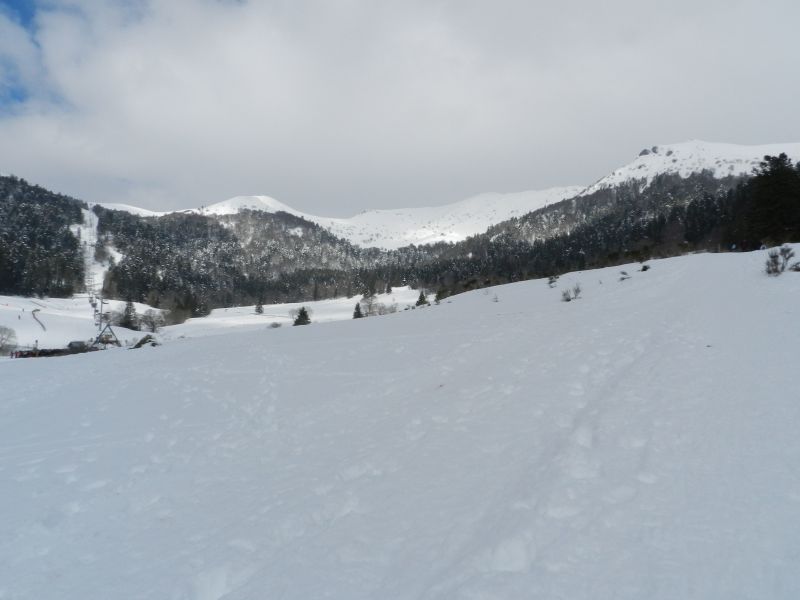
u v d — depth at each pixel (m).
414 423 6.25
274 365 11.59
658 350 7.34
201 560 3.89
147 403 9.58
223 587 3.54
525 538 3.14
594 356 7.67
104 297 118.62
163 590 3.60
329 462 5.54
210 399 9.38
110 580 3.82
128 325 85.31
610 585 2.64
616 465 3.94
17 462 6.80
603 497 3.51
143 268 143.50
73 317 82.31
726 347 6.88
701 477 3.57
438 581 2.96
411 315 19.31
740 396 4.94
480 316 15.66
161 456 6.68
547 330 10.90
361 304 96.81
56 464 6.63
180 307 105.25
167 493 5.44
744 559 2.66
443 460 4.87
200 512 4.83
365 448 5.72
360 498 4.41
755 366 5.78
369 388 8.52
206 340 19.80
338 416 7.31
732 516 3.05
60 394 11.31
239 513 4.64
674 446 4.12
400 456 5.21
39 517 5.07
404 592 2.96
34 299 105.94
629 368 6.66
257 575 3.51
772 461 3.62
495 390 6.92
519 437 5.04
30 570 4.11
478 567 2.99
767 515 3.00
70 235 164.62
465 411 6.27
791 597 2.35
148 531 4.60
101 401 10.12
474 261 157.88
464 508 3.84
